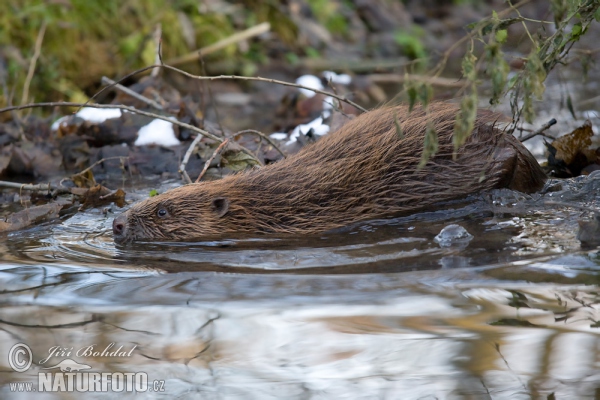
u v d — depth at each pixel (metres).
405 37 22.38
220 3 20.70
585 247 8.12
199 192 9.83
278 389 6.09
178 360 6.51
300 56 20.88
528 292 7.23
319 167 9.86
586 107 15.15
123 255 8.93
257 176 9.99
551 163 11.20
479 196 9.62
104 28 18.00
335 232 9.38
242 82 19.02
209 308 7.26
